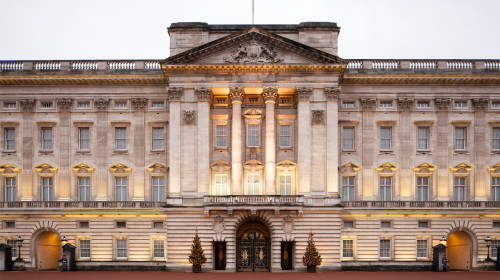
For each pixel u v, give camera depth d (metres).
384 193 61.12
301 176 57.31
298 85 58.19
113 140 61.28
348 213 59.28
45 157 61.03
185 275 51.31
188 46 59.78
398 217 59.88
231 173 59.09
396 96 61.41
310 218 56.66
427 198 61.09
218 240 56.25
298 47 57.31
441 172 60.78
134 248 59.59
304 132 57.78
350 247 59.59
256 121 60.22
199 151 57.66
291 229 56.41
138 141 61.06
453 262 63.47
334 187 57.22
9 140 61.72
